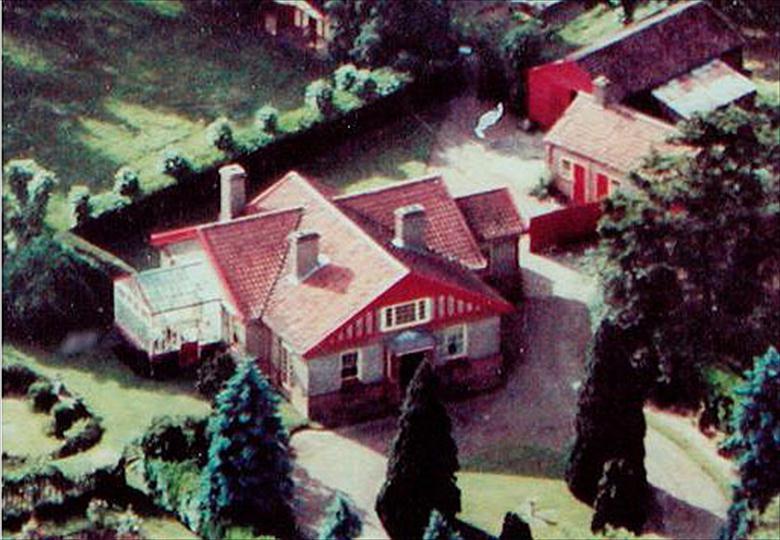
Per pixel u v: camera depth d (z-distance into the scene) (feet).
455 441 365.81
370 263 371.15
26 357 381.60
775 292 379.96
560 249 415.64
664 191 372.99
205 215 430.61
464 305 372.58
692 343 370.73
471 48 475.31
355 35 471.62
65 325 387.14
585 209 415.44
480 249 395.14
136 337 380.78
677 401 373.40
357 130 456.04
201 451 349.41
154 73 472.44
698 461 361.71
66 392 369.09
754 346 373.20
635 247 369.91
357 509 345.92
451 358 376.27
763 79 476.95
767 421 338.75
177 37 484.33
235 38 485.97
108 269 397.80
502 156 450.71
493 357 378.73
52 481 341.41
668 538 345.72
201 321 379.14
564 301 401.08
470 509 347.77
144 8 490.90
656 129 423.64
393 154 451.53
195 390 374.63
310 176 444.14
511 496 351.87
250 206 395.14
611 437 345.72
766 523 325.21
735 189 373.40
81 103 460.14
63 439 358.43
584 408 346.33
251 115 460.55
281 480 338.95
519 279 402.11
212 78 472.44
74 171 438.40
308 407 366.22
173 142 448.65
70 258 391.86
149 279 379.55
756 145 376.07
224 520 336.49
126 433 360.89
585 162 426.51
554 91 453.17
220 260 378.32
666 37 460.14
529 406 375.25
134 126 453.99
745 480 341.41
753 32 493.77
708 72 459.73
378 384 369.91
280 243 381.40
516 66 459.73
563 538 341.62
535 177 442.09
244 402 334.65
